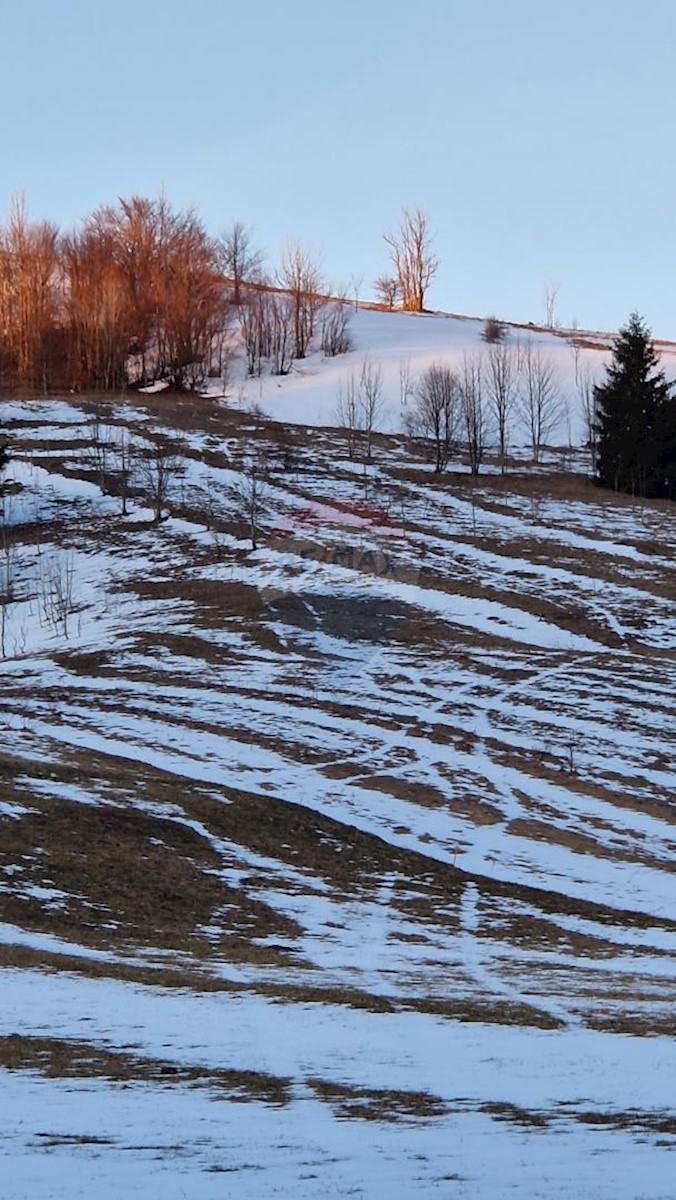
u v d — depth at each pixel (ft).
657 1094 49.73
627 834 133.18
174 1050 55.72
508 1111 46.60
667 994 78.13
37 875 98.73
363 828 128.98
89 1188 36.14
